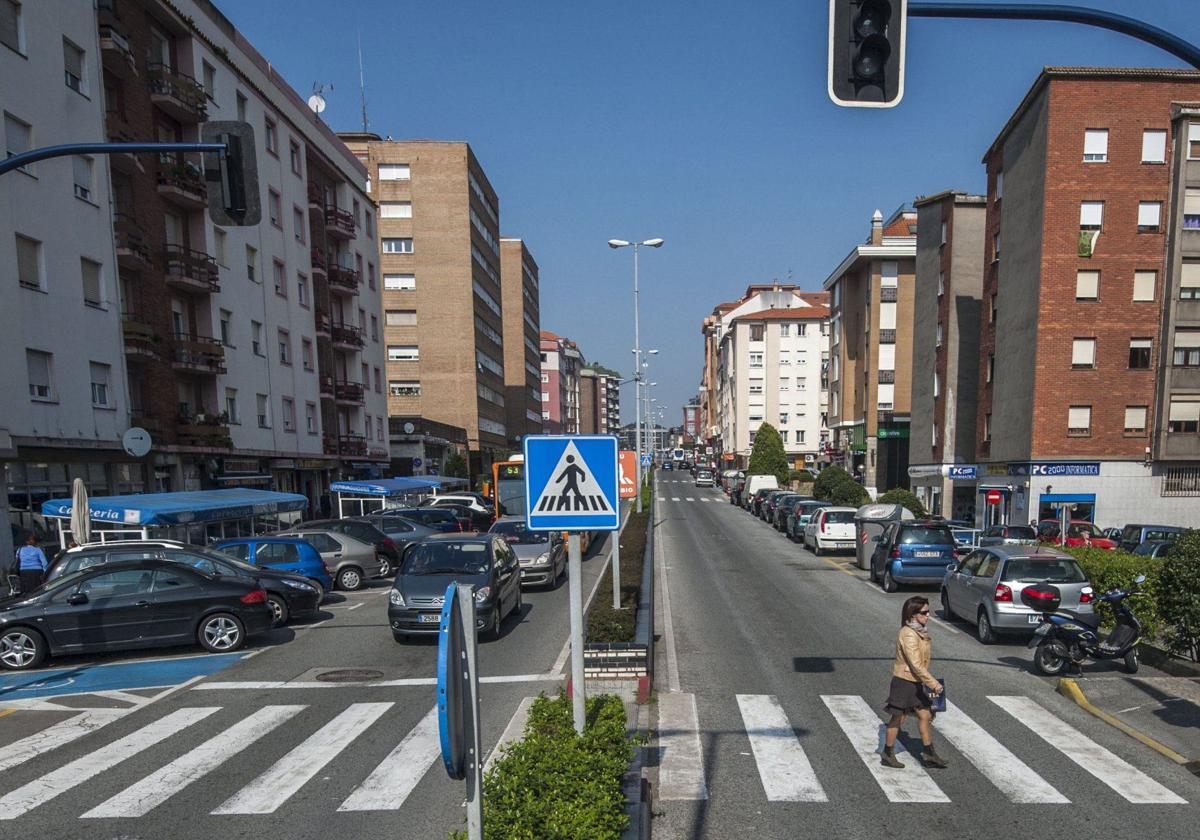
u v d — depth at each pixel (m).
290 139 32.94
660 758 6.72
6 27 17.39
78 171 19.75
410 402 54.62
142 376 22.62
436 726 7.73
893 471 46.44
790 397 80.81
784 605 14.53
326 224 37.75
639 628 9.99
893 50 4.94
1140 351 27.16
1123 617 9.30
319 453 34.69
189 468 24.41
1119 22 5.44
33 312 17.86
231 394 27.39
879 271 46.50
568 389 130.88
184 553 12.74
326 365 35.78
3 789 6.29
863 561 19.67
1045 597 10.29
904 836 5.25
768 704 8.27
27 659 10.45
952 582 12.73
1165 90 26.70
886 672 9.59
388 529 22.50
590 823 4.07
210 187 7.61
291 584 13.18
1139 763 6.53
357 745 7.20
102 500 16.12
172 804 5.92
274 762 6.79
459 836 4.03
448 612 2.78
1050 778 6.21
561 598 15.84
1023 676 9.37
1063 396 27.28
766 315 80.81
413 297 54.25
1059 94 26.83
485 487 34.66
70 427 18.94
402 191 54.03
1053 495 27.27
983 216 34.75
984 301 32.34
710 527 33.19
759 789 6.04
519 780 4.48
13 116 17.48
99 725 7.95
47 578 12.16
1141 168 26.81
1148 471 27.17
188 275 24.20
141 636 10.99
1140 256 27.02
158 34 24.33
